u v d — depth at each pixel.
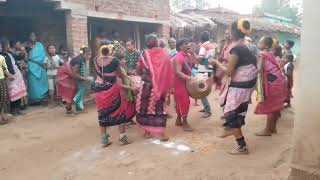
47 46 10.39
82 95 8.55
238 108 4.96
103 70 5.67
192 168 4.77
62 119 7.98
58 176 4.80
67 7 9.71
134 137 6.36
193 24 16.27
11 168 5.15
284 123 6.92
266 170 4.51
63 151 5.81
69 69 8.19
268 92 5.75
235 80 4.94
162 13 13.89
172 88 6.52
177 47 6.52
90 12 10.50
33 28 10.93
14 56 8.48
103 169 4.95
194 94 6.39
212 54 8.45
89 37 12.27
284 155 4.95
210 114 7.70
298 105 3.54
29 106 9.19
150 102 5.95
